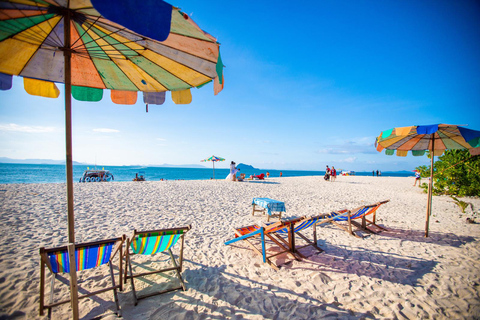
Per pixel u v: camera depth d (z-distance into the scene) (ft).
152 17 3.94
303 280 9.86
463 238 15.57
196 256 11.87
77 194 28.66
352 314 7.73
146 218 18.94
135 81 8.31
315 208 25.72
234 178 57.26
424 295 8.88
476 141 11.39
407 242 14.73
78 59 7.46
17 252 11.25
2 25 5.39
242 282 9.55
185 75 7.59
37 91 7.72
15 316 6.93
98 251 7.26
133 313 7.41
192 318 7.29
